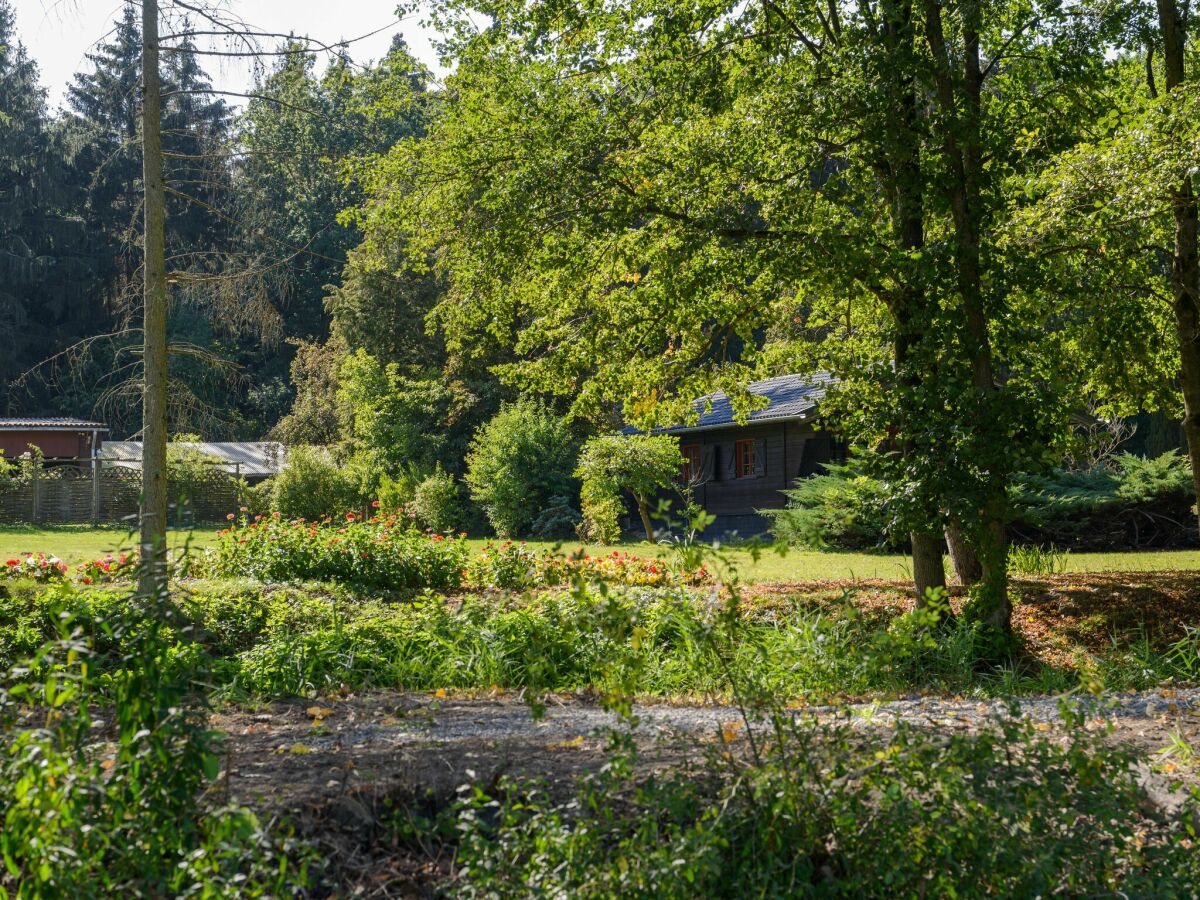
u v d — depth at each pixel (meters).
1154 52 14.98
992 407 10.97
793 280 12.23
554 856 3.96
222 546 15.45
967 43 13.04
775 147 12.57
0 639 9.74
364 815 4.59
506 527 34.06
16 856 3.45
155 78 12.57
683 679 9.22
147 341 12.48
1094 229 11.95
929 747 4.16
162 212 12.62
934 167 11.84
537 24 13.05
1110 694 8.94
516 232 13.16
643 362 15.10
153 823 3.60
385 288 42.62
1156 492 24.36
